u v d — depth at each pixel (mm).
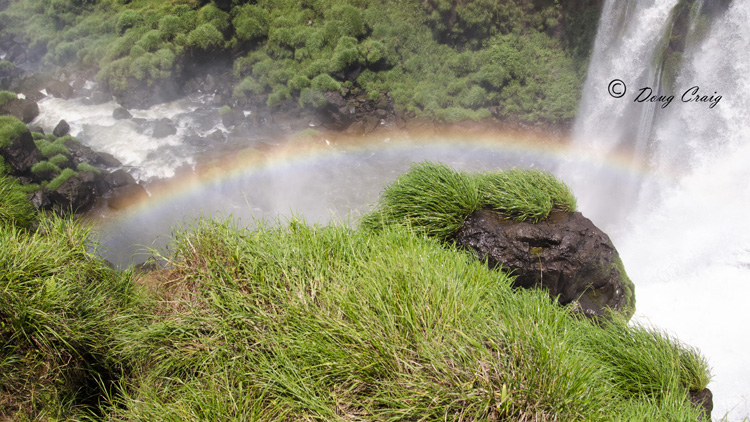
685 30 18141
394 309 5281
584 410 4672
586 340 6191
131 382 5477
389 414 4691
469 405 4512
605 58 21250
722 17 16984
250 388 4938
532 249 7758
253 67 25281
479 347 4902
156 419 4746
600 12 22016
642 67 19875
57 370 5273
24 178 17422
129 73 24406
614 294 8164
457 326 5180
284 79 24562
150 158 21359
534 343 4938
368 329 5117
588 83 22031
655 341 6348
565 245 7754
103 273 6414
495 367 4695
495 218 8016
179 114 24031
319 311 5328
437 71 24484
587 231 8070
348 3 25484
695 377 6129
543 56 23516
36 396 5082
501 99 23297
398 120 23500
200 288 5961
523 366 4781
